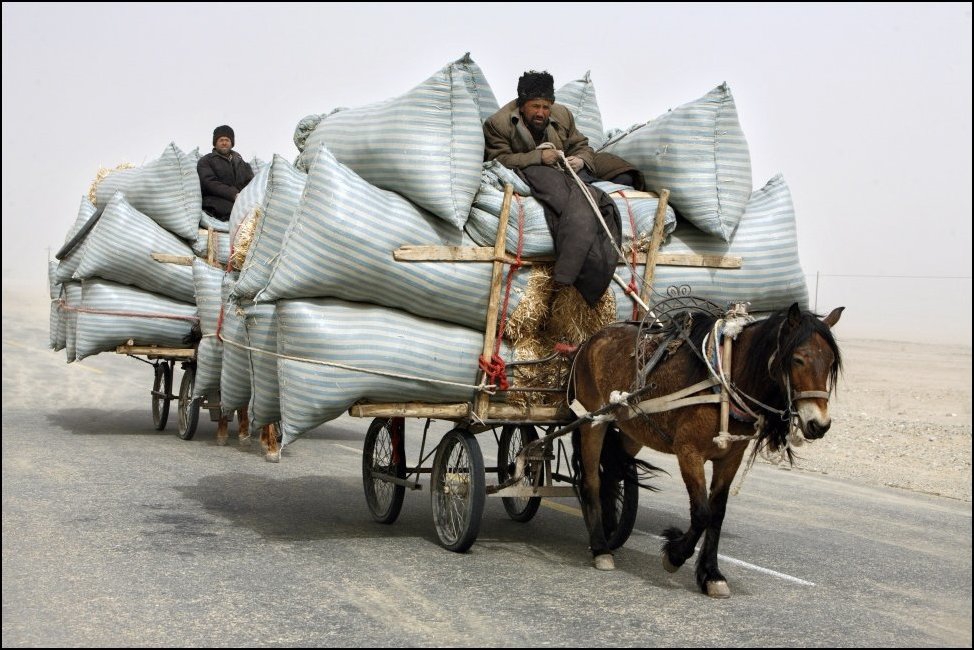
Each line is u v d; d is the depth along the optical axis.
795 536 8.59
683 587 6.77
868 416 17.17
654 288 7.78
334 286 7.20
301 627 5.71
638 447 7.71
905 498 10.64
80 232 13.84
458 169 7.26
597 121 9.39
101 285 13.39
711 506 6.75
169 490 10.00
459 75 7.26
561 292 7.55
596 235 7.29
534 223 7.36
